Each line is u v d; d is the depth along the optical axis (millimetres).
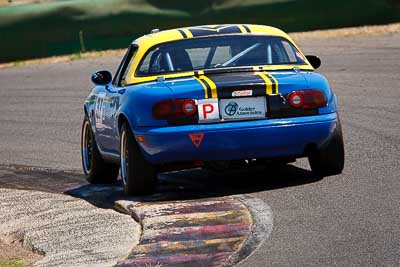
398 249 22625
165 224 26922
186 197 31188
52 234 28469
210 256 23312
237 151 30078
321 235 24484
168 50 32656
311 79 31062
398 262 21594
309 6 89000
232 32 33469
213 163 30750
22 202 34062
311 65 35656
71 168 42469
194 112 29859
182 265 22719
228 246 24109
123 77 34219
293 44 33562
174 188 33125
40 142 50500
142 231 26750
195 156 30141
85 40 92375
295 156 31219
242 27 34125
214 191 31969
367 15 89125
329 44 79125
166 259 23312
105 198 33688
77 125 55250
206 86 30000
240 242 24406
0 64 92000
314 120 30453
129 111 30953
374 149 37375
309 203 28391
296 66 32469
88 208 31781
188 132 29672
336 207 27500
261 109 30188
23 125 56906
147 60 32719
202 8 90000
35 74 81188
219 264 22594
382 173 32156
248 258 22906
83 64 84188
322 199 28797
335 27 89312
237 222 26531
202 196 31172
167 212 28484
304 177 32906
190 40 33031
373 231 24422
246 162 31516
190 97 29891
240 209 28172
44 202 33625
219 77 30984
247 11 89188
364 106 50094
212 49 32562
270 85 30219
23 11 92312
